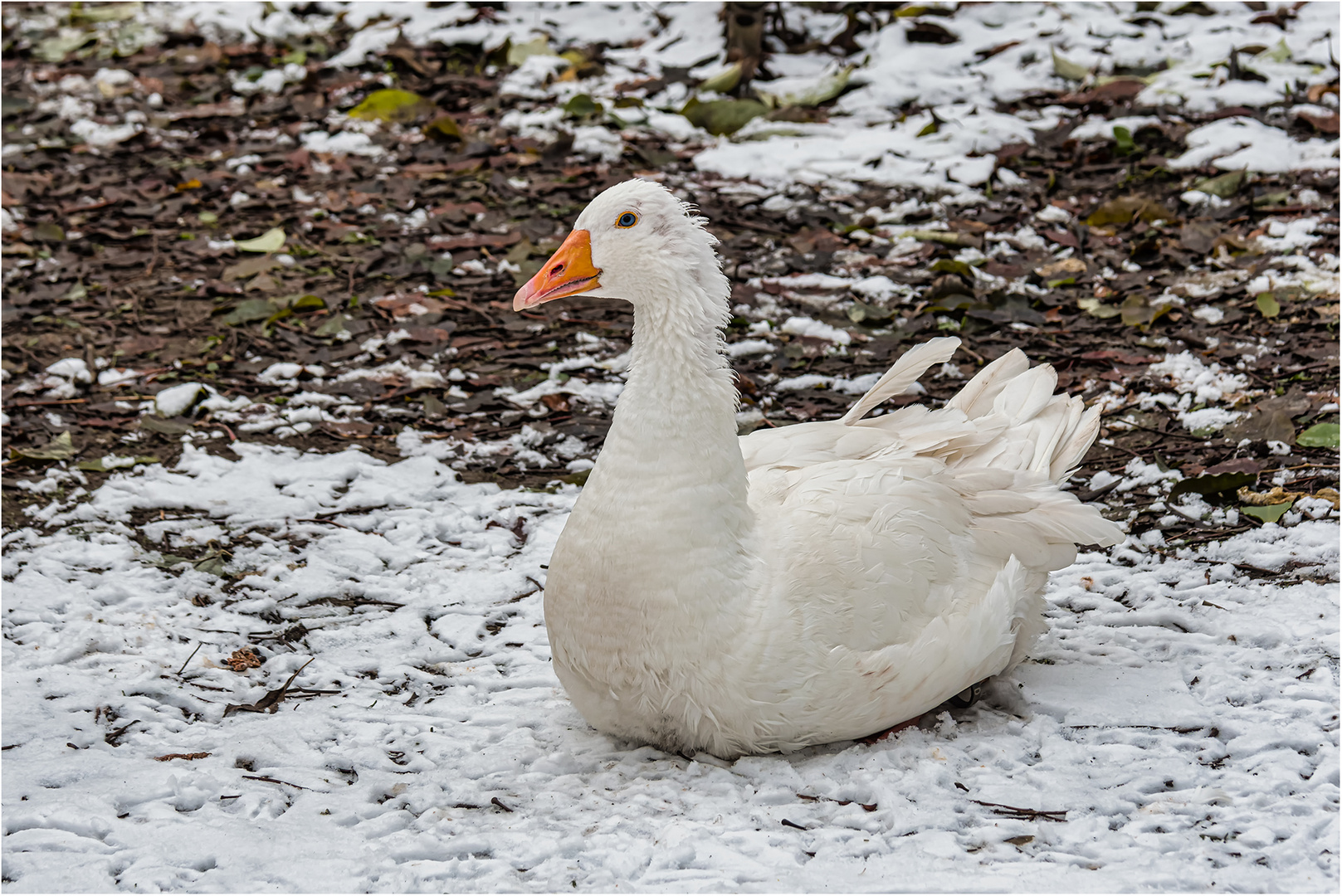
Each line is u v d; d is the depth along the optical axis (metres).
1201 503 7.05
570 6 15.86
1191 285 9.60
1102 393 8.34
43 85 14.45
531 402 8.61
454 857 4.58
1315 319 8.91
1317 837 4.50
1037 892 4.20
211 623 6.29
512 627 6.30
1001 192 11.36
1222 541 6.71
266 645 6.14
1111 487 7.06
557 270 5.04
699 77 13.93
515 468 7.86
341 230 11.04
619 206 4.94
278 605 6.47
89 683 5.73
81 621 6.24
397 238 10.90
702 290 4.92
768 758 5.07
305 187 11.93
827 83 13.29
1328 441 7.39
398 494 7.55
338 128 13.13
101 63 15.02
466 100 13.71
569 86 13.84
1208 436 7.70
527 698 5.70
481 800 4.89
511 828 4.69
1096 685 5.55
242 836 4.65
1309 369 8.30
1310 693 5.36
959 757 5.04
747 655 4.78
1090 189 11.31
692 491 4.79
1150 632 5.96
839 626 4.86
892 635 4.96
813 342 9.22
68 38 15.47
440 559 6.91
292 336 9.34
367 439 8.20
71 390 8.65
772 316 9.62
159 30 15.92
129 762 5.15
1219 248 10.01
